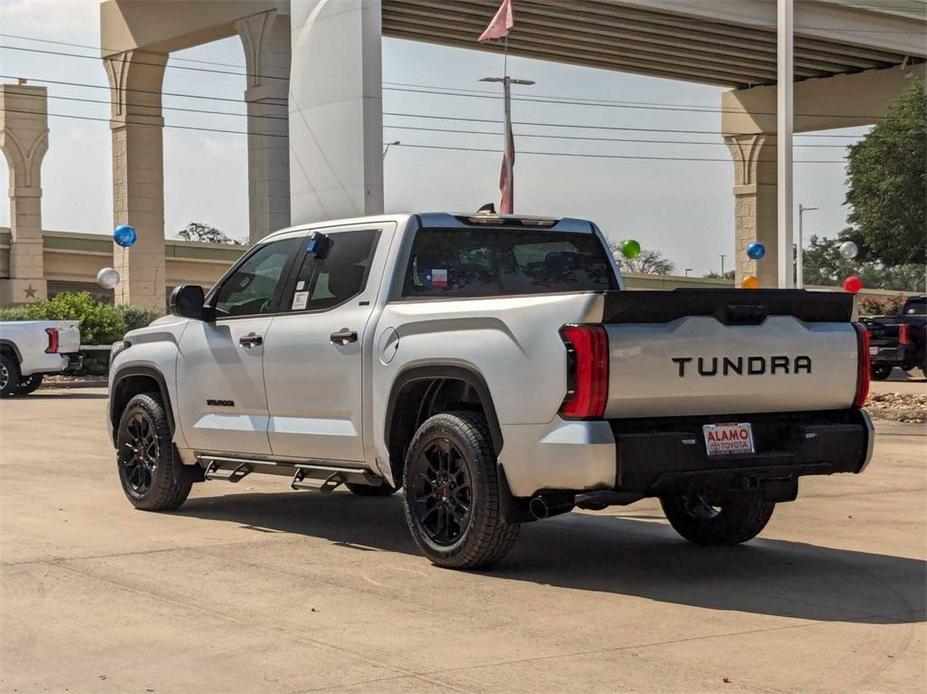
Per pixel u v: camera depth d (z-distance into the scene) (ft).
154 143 177.17
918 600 23.18
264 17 147.64
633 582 24.67
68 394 90.02
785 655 19.43
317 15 131.34
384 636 20.61
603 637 20.49
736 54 185.16
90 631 21.04
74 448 50.62
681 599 23.21
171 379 32.60
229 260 234.38
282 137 149.07
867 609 22.44
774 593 23.72
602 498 23.16
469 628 21.09
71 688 18.02
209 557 27.22
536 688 17.75
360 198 127.24
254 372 30.14
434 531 26.17
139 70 174.70
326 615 22.02
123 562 26.68
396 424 26.89
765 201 217.97
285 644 20.16
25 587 24.27
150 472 33.65
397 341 26.55
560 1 148.15
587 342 22.84
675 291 23.47
